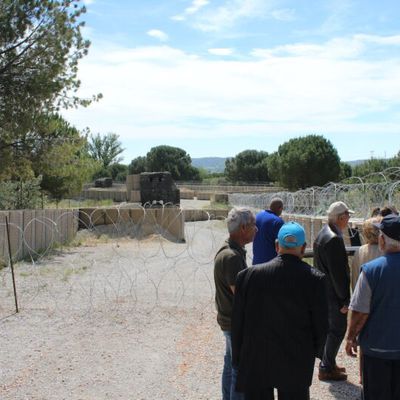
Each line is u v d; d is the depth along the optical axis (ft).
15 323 27.02
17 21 50.16
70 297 33.32
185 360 21.17
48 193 83.15
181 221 73.51
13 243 49.90
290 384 11.73
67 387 18.25
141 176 118.73
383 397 11.95
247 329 12.17
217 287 14.28
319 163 162.50
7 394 17.60
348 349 12.71
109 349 22.65
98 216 78.07
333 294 17.65
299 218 51.39
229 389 14.56
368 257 16.44
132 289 35.94
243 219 14.12
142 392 17.81
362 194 34.37
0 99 51.85
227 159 275.18
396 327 11.92
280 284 11.87
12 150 56.70
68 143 60.34
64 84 54.03
